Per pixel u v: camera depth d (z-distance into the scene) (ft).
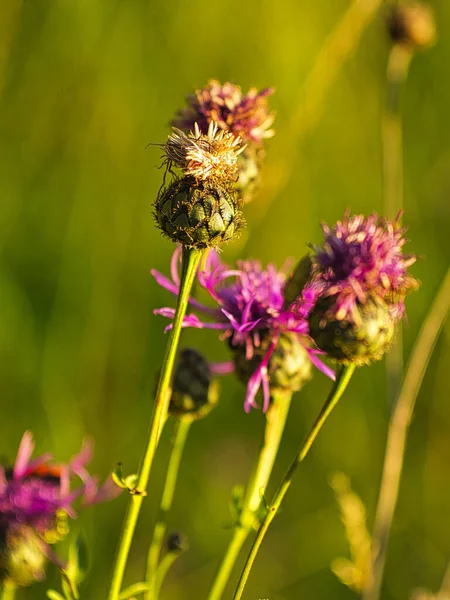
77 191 2.54
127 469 2.39
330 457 2.52
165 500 1.73
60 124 2.57
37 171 2.53
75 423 2.33
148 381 2.47
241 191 1.74
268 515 1.55
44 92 2.57
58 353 2.38
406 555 2.43
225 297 1.70
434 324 2.04
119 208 2.56
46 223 2.48
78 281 2.46
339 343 1.56
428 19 2.17
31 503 1.63
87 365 2.40
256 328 1.68
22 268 2.43
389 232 1.58
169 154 1.54
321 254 1.58
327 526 2.40
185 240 1.53
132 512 1.55
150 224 2.56
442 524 2.50
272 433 1.70
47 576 2.00
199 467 2.45
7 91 2.55
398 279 1.57
